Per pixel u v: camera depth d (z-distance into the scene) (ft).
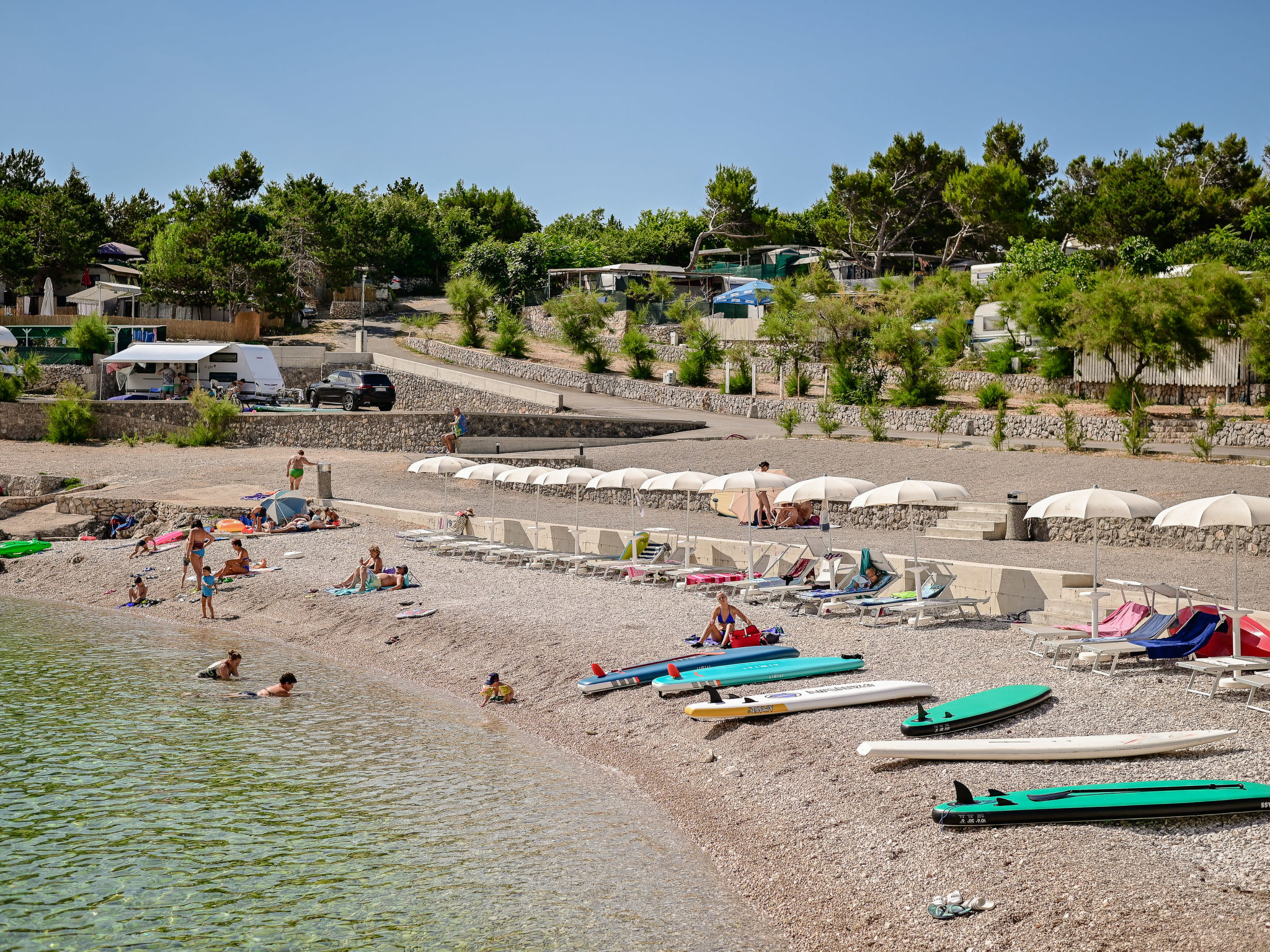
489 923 30.68
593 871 34.22
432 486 121.08
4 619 79.25
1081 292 130.41
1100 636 48.83
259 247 240.12
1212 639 44.96
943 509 86.84
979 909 28.17
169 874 34.47
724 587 71.87
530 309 260.42
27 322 215.51
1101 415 120.26
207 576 78.79
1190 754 36.58
